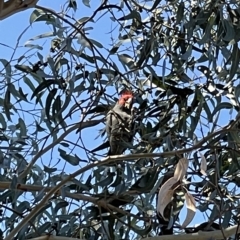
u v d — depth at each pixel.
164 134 3.76
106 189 3.64
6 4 3.02
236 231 3.37
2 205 3.59
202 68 3.88
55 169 3.69
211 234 3.34
